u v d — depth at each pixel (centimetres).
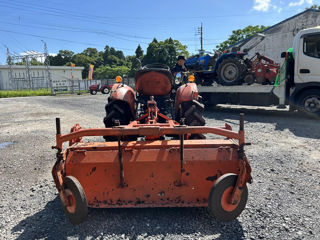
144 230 231
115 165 250
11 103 1828
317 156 426
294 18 1636
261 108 1065
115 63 9875
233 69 963
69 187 226
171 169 251
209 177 250
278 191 302
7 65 4519
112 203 250
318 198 284
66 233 230
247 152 452
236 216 229
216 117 841
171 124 313
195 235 223
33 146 548
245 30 3625
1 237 226
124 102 397
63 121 862
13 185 344
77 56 8588
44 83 4659
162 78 429
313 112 760
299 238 216
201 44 4434
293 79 801
